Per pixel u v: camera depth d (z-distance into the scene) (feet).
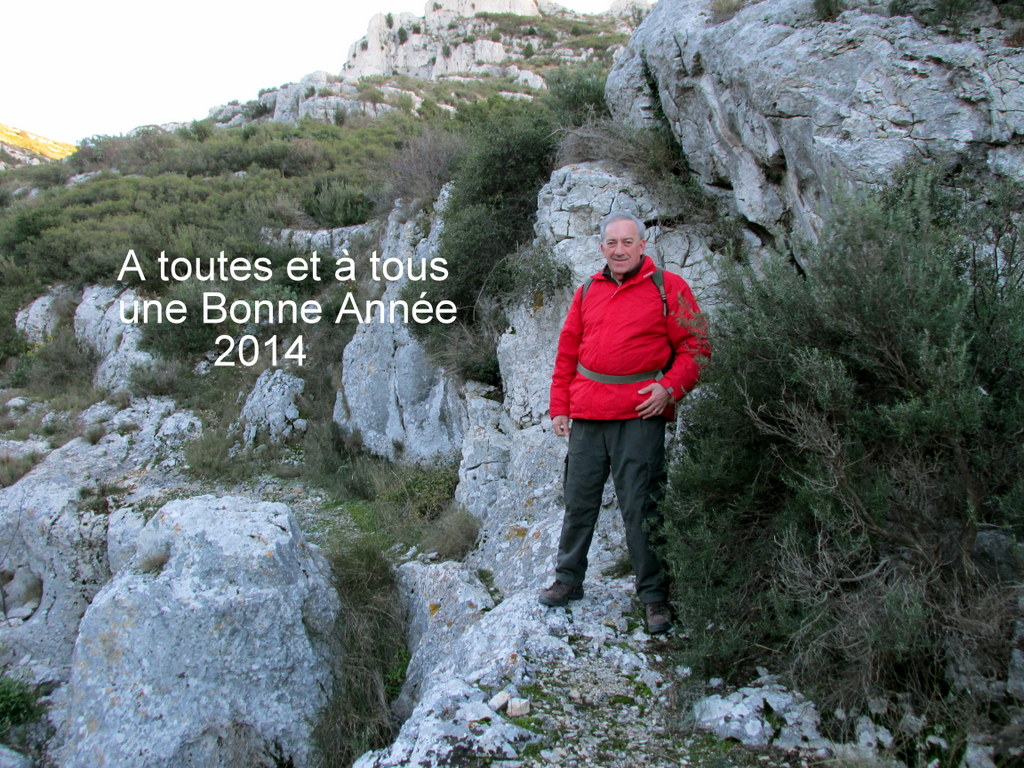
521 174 23.67
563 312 18.79
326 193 49.32
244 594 12.91
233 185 56.34
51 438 32.53
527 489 17.75
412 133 62.80
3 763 13.35
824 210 12.41
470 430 21.50
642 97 19.21
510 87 118.21
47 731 14.78
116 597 13.10
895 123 11.17
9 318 43.27
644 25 19.48
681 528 10.25
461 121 63.41
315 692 12.89
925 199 8.50
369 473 25.58
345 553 16.80
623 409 10.35
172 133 80.89
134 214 50.88
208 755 11.85
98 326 41.42
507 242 23.76
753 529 9.82
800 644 8.58
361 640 14.03
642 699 9.14
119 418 33.99
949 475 8.00
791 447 9.36
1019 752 6.95
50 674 16.70
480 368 23.27
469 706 8.88
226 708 12.15
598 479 10.96
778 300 9.08
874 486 8.03
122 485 27.14
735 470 9.70
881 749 7.54
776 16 13.62
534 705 9.00
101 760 11.63
